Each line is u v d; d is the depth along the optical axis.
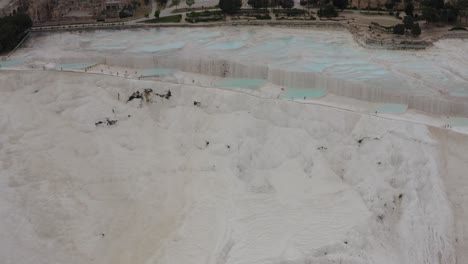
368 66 104.69
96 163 80.38
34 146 82.06
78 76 97.25
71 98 93.19
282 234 64.19
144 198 74.00
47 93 94.00
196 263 60.97
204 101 91.19
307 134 82.88
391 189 71.00
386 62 107.25
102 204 72.56
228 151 81.06
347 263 58.78
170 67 108.44
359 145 80.19
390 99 92.31
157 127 89.38
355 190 73.25
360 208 69.00
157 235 66.81
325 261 58.81
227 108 89.56
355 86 94.56
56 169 77.88
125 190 75.62
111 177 77.81
